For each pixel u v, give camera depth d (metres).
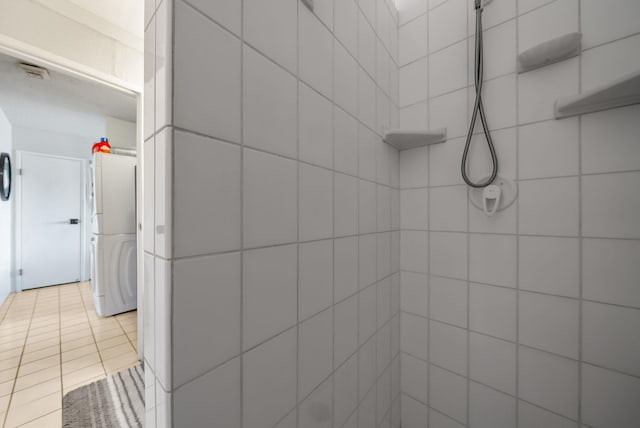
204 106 0.39
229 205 0.42
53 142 3.31
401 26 1.12
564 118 0.78
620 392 0.71
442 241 1.02
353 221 0.79
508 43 0.87
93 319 2.27
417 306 1.08
